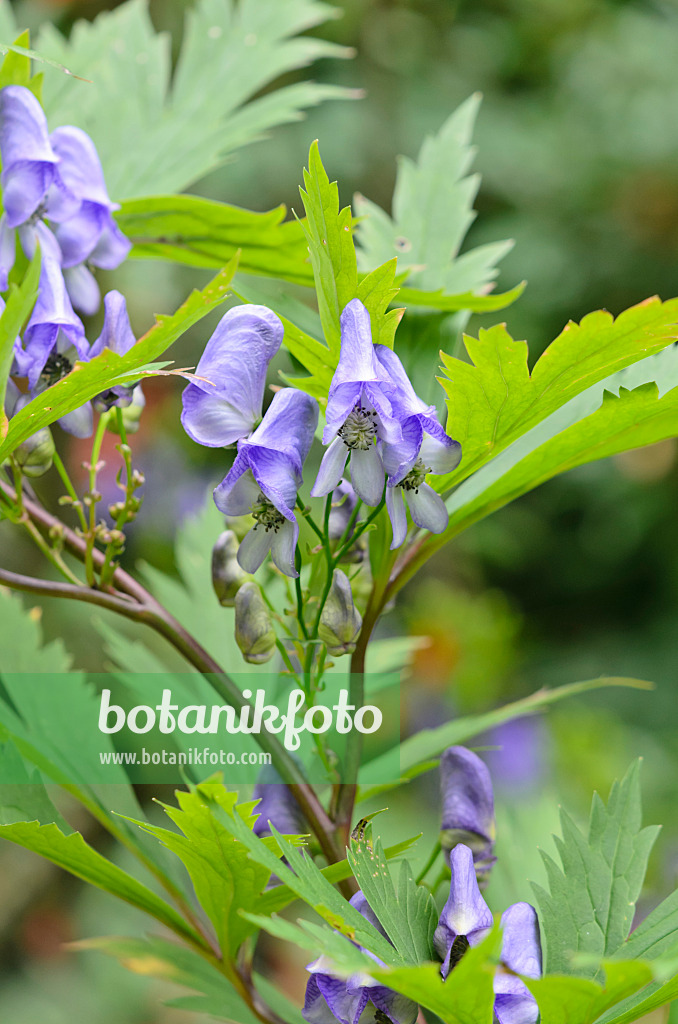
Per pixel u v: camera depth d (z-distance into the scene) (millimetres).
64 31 1831
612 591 2693
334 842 705
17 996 1769
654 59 2580
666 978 654
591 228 2506
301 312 736
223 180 2193
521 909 672
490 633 2039
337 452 665
